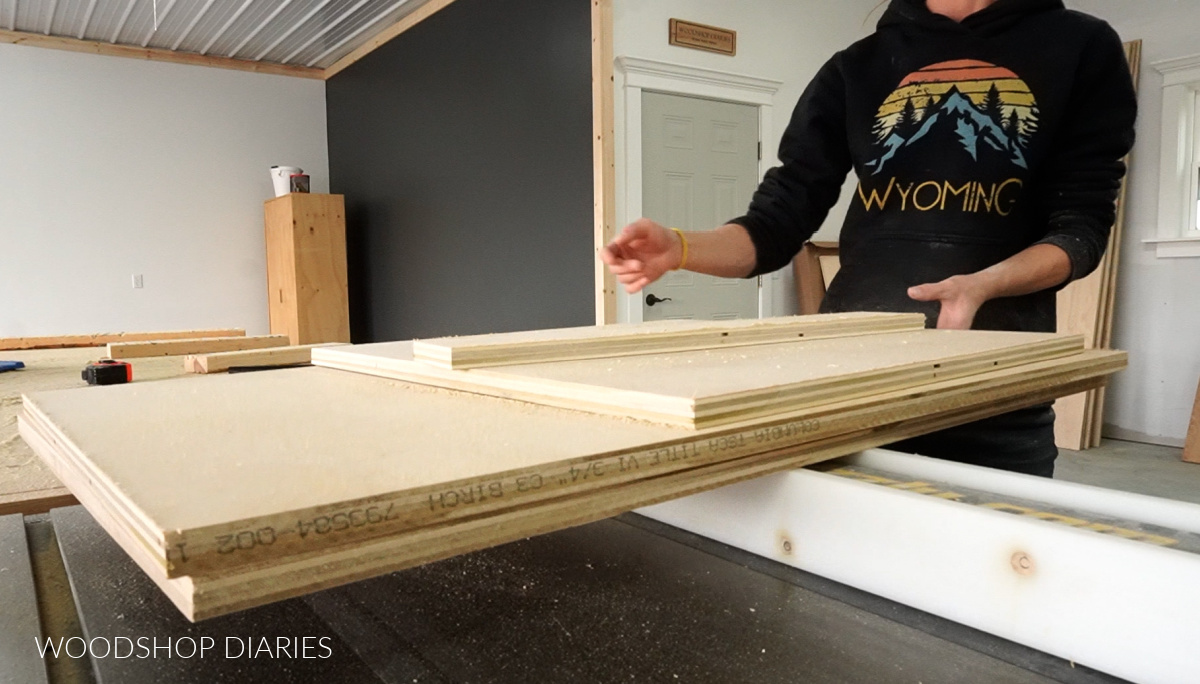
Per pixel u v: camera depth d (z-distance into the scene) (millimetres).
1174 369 4289
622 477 427
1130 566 392
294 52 5926
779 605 523
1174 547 421
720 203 4434
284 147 6336
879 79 1302
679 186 4258
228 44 5625
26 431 630
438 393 649
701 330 826
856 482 528
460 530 368
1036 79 1182
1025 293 1121
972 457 991
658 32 4105
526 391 592
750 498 600
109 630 504
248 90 6133
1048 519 477
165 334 2225
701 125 4320
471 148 4887
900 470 597
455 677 449
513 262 4582
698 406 475
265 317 6227
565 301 4203
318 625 518
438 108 5164
